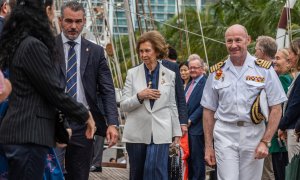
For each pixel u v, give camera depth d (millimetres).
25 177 5223
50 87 5207
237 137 6980
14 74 5242
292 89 7648
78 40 7141
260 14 31844
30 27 5301
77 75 7086
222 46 33031
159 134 7836
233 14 33156
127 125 7914
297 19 28500
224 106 7008
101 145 11711
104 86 7199
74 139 6945
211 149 7215
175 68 8164
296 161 7051
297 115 7617
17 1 5359
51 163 5566
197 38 33750
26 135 5184
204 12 34750
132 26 12273
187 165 10023
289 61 8938
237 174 6961
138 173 7938
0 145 5301
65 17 7051
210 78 7121
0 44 5332
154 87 7930
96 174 11539
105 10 13609
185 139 9914
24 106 5215
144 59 7922
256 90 6941
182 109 8242
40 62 5203
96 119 7168
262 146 6945
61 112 5441
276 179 8969
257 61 6996
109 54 13992
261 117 6934
